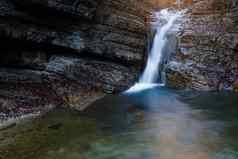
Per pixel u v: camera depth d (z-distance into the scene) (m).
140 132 11.46
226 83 18.16
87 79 17.70
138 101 16.33
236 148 9.89
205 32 20.92
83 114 13.46
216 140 10.70
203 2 23.44
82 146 9.75
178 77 19.42
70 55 18.45
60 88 16.03
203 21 21.95
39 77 16.30
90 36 18.72
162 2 28.27
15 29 15.11
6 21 14.72
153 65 22.08
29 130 10.81
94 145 9.92
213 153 9.51
